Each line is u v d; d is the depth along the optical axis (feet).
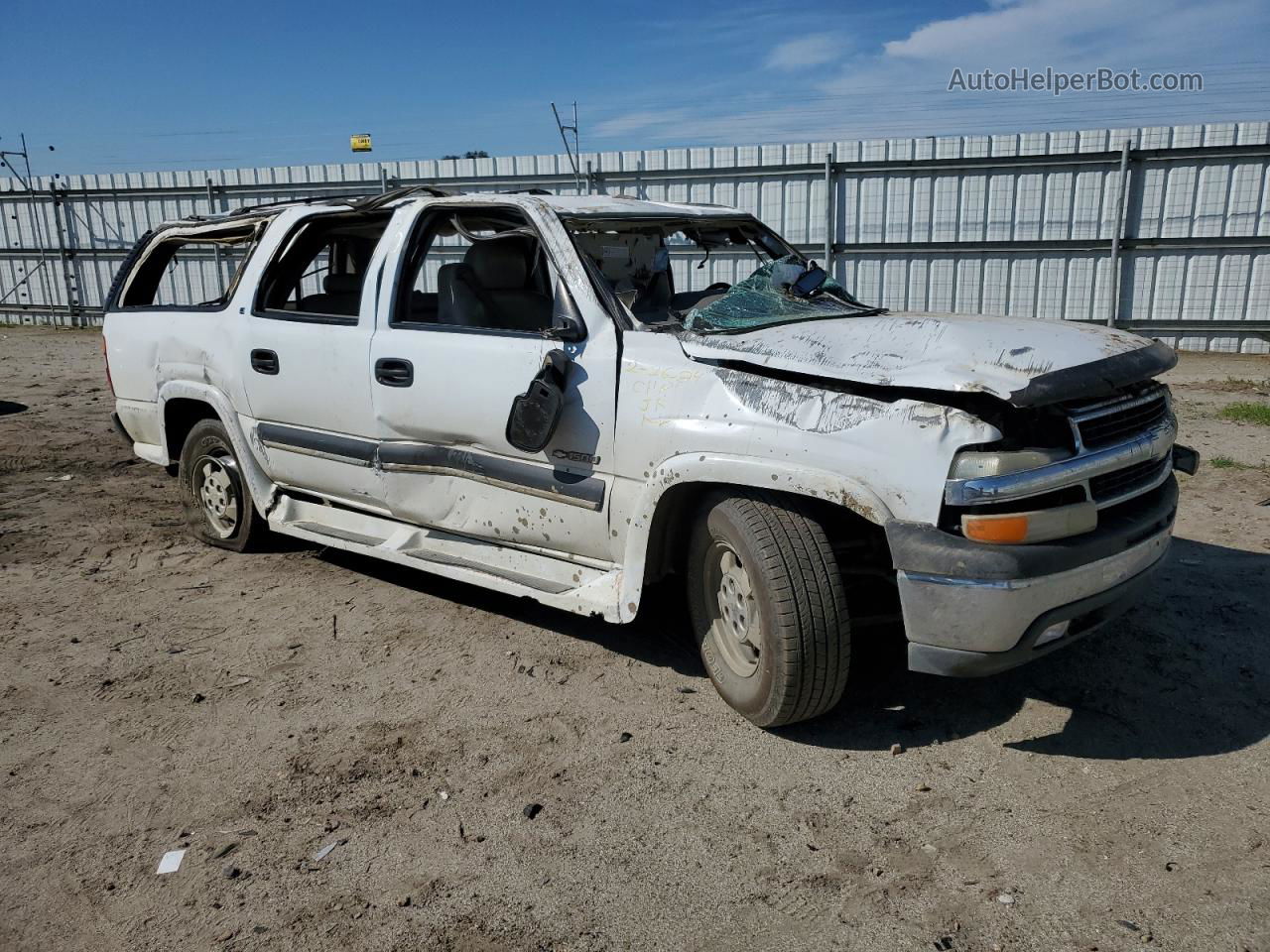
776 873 9.14
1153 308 44.21
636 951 8.23
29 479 24.75
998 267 45.85
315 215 16.55
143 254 20.16
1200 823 9.61
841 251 47.93
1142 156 42.65
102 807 10.52
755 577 10.82
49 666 13.89
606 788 10.57
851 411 10.27
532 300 15.06
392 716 12.28
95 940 8.57
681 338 11.87
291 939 8.50
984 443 9.64
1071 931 8.25
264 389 16.55
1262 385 34.94
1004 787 10.36
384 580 17.12
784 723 11.24
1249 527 18.03
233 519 18.51
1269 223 41.68
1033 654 10.12
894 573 11.42
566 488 12.74
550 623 15.03
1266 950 7.93
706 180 49.62
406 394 14.32
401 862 9.48
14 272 68.13
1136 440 10.67
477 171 54.19
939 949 8.13
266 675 13.48
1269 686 12.21
